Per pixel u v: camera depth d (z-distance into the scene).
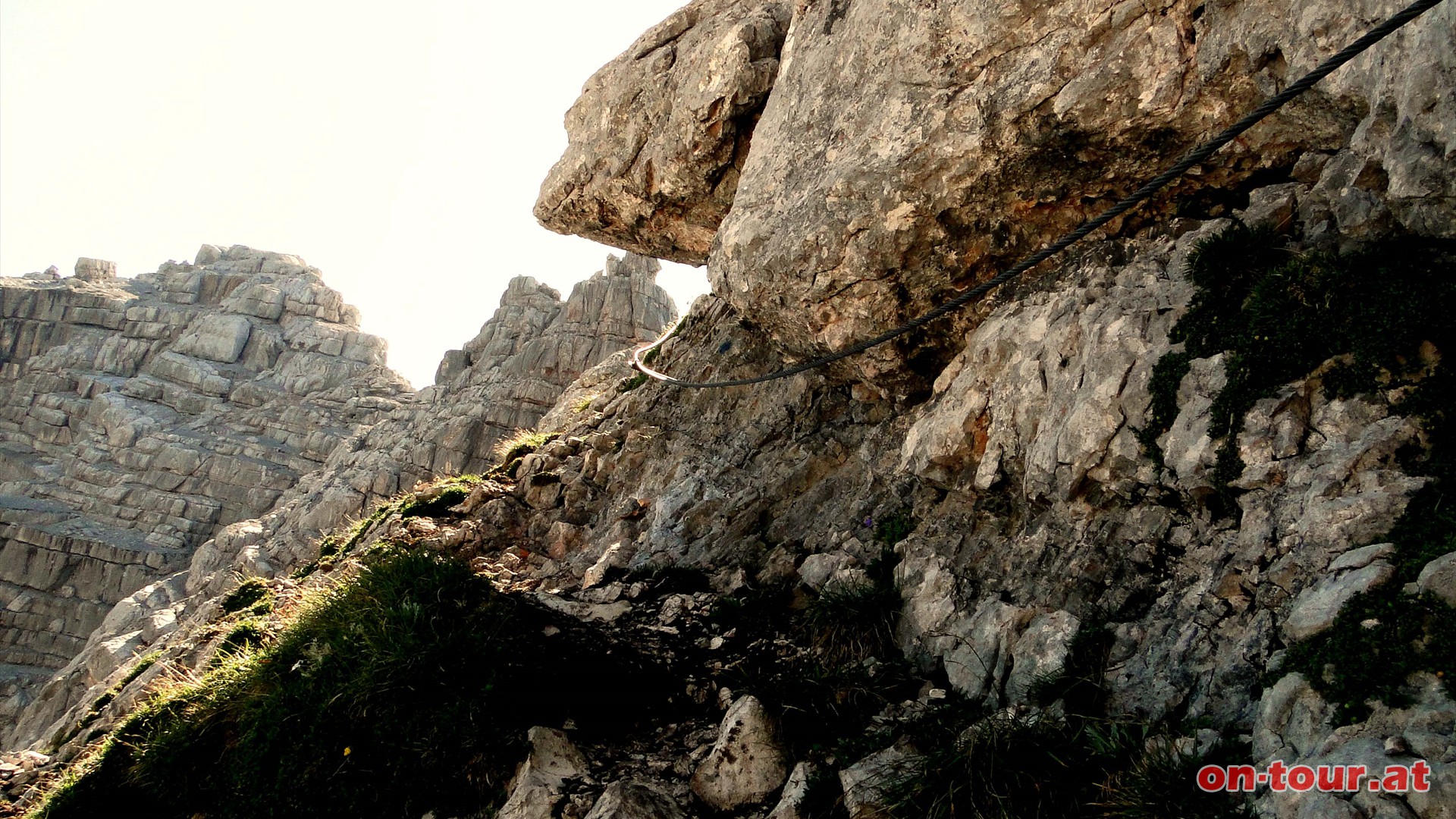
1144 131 6.61
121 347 74.50
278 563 40.38
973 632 6.50
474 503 12.76
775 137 8.59
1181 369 5.96
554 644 7.34
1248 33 6.01
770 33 9.98
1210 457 5.59
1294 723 4.17
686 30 11.33
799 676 6.66
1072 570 6.26
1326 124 6.11
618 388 15.03
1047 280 7.55
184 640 12.32
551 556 11.61
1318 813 3.59
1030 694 5.66
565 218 13.03
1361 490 4.83
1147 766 4.41
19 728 25.78
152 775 7.38
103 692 12.72
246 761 6.91
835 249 7.77
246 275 79.38
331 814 6.35
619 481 12.19
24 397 71.75
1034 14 6.79
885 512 8.49
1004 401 7.25
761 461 10.69
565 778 6.02
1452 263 5.15
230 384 70.25
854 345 8.27
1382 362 5.11
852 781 5.34
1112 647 5.61
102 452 65.56
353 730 6.67
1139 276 6.79
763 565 9.12
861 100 7.77
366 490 43.09
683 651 7.77
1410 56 5.12
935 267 7.71
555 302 55.66
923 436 7.96
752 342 12.43
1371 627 4.09
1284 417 5.35
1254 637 4.88
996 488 7.33
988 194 7.31
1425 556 4.19
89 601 56.94
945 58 7.22
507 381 47.25
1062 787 4.72
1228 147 6.60
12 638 55.69
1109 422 6.23
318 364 71.88
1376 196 5.48
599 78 11.99
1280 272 5.66
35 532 57.53
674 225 12.06
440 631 7.11
